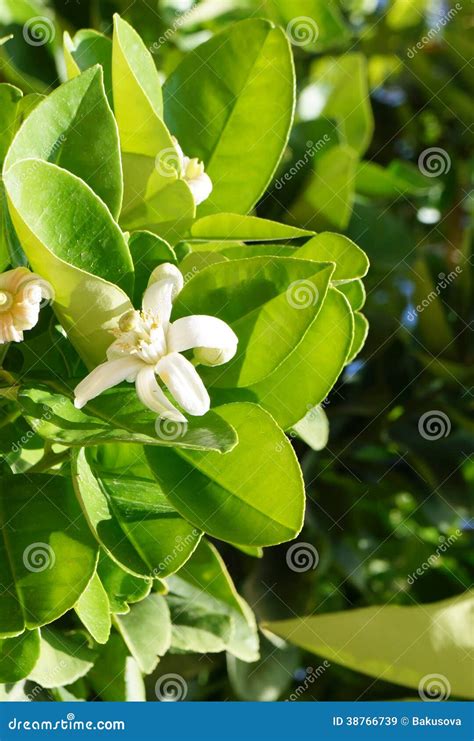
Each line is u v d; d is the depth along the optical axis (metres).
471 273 0.56
